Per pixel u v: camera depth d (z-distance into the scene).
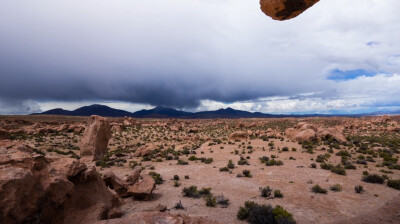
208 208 12.05
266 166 23.91
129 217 6.43
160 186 17.27
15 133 55.44
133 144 52.19
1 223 4.77
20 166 6.33
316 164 24.36
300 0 6.31
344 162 24.00
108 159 30.16
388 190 15.18
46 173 6.74
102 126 32.12
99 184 10.82
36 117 148.25
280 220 9.38
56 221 6.48
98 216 8.66
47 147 38.22
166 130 90.44
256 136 60.78
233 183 17.67
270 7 6.82
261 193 14.45
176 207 12.01
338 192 14.78
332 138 42.56
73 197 8.64
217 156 32.16
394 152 32.69
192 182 18.53
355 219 6.95
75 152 37.88
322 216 10.76
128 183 15.01
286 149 34.00
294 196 13.95
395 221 6.19
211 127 113.88
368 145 39.88
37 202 5.78
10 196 5.13
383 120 96.31
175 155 33.84
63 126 67.81
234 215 11.01
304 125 50.19
